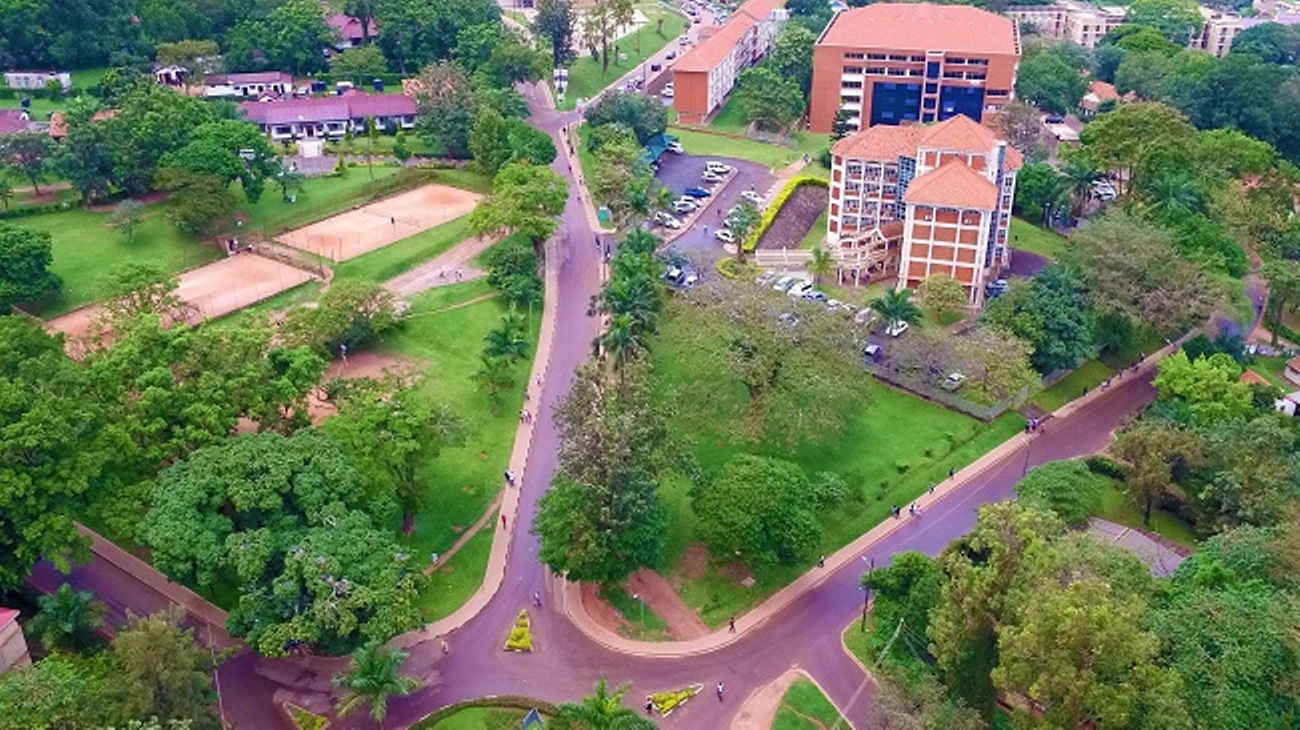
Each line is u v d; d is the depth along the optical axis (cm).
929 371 17425
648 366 15688
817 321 15962
